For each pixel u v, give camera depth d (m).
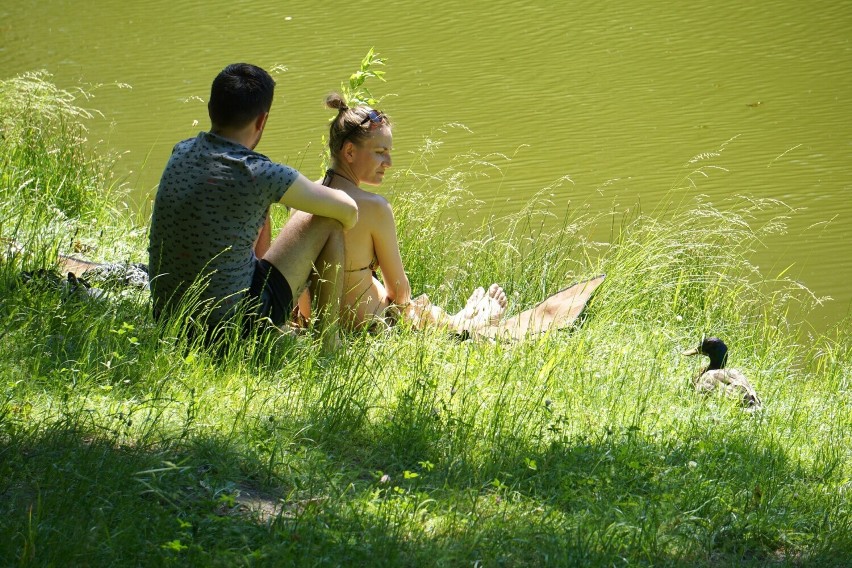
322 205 10.94
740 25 36.78
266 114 10.97
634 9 39.31
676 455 9.86
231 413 9.41
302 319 12.32
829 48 33.62
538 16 38.75
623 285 15.73
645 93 29.86
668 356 13.35
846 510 9.09
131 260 15.02
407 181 21.91
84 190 17.89
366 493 8.09
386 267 12.52
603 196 22.55
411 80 31.31
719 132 26.66
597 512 8.38
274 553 7.01
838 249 19.84
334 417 9.49
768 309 16.78
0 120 19.19
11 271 11.96
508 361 11.55
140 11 40.97
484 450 9.35
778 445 10.52
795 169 24.05
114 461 7.98
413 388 10.28
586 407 10.80
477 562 7.36
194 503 7.69
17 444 8.05
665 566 7.78
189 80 31.30
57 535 6.89
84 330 10.48
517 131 26.88
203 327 10.76
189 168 10.64
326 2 41.50
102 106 28.97
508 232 18.70
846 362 14.90
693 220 18.03
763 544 8.42
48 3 42.81
